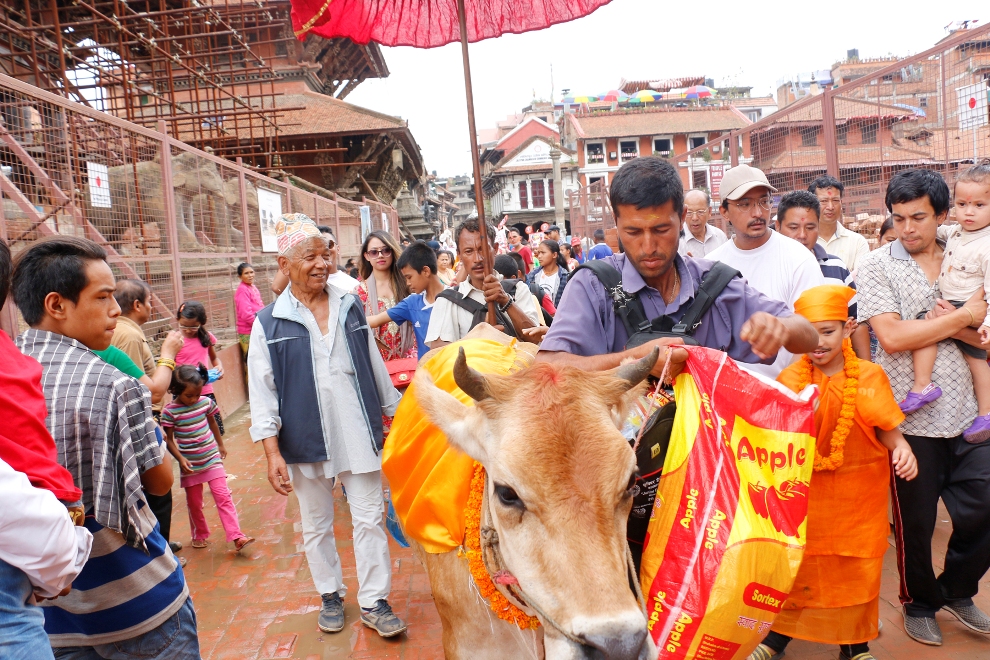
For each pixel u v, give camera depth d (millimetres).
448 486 2523
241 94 21484
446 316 4688
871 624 3160
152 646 2582
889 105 6094
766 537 2082
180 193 8867
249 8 18891
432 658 3781
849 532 3043
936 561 4352
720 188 3963
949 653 3506
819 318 2975
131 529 2455
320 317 4102
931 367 3482
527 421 1945
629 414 2244
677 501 2150
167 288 7965
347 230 19094
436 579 2729
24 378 1986
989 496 3416
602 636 1695
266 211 12398
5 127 5266
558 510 1838
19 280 2555
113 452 2449
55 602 2438
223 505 5250
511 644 2570
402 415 3115
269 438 3965
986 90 5004
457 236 4703
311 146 21359
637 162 2441
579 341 2568
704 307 2570
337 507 6266
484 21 4062
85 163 6371
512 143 62375
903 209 3646
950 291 3545
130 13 13531
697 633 2037
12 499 1767
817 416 3068
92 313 2568
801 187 7555
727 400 2213
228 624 4230
